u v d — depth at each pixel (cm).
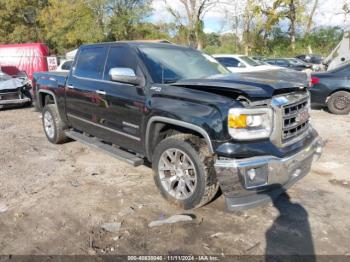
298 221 341
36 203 382
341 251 293
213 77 385
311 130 398
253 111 303
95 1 3062
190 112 330
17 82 1052
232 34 3659
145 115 384
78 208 370
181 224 336
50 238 315
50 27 3556
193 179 347
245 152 304
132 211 362
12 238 315
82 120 521
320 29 3266
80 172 479
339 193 404
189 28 3195
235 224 336
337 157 531
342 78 855
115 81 405
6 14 3625
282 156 321
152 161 391
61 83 562
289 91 340
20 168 496
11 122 843
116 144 461
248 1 3016
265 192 325
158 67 407
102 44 488
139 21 3281
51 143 632
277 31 3419
